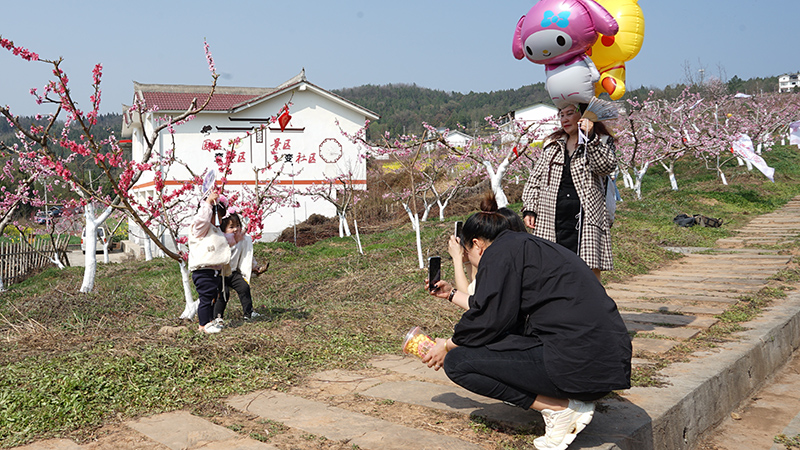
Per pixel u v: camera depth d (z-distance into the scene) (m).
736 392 4.20
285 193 21.11
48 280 11.37
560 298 2.63
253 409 3.47
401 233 15.19
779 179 24.92
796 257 9.45
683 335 5.04
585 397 2.57
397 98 148.25
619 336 2.59
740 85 59.19
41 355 4.47
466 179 18.00
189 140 21.78
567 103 4.45
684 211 16.72
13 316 6.28
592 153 4.30
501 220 2.99
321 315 6.25
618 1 4.50
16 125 6.14
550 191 4.57
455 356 2.78
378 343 5.17
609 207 4.80
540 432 2.93
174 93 25.06
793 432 3.68
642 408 3.23
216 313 5.93
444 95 148.88
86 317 6.29
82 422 3.23
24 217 22.20
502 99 130.38
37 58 5.34
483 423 3.09
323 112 23.47
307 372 4.28
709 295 6.86
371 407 3.46
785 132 36.28
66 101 5.51
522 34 4.45
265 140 22.53
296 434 3.03
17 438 2.99
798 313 5.82
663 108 26.89
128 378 3.89
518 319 2.83
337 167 23.48
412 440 2.88
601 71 4.59
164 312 6.99
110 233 16.39
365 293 7.86
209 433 3.07
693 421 3.52
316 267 10.56
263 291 8.96
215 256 5.36
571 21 4.13
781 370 5.10
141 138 23.70
